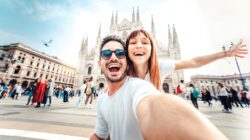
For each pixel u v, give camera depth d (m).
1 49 38.19
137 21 40.31
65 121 4.51
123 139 0.91
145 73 1.48
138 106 0.70
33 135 2.92
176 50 36.62
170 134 0.42
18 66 37.94
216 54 1.91
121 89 1.05
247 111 9.16
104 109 1.15
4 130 3.17
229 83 58.19
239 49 1.88
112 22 42.34
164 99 0.57
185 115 0.44
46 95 9.00
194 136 0.36
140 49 1.36
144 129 0.54
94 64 38.53
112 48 1.19
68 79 54.84
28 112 5.98
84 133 3.23
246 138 3.16
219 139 0.33
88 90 9.50
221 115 7.07
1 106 7.66
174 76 32.97
